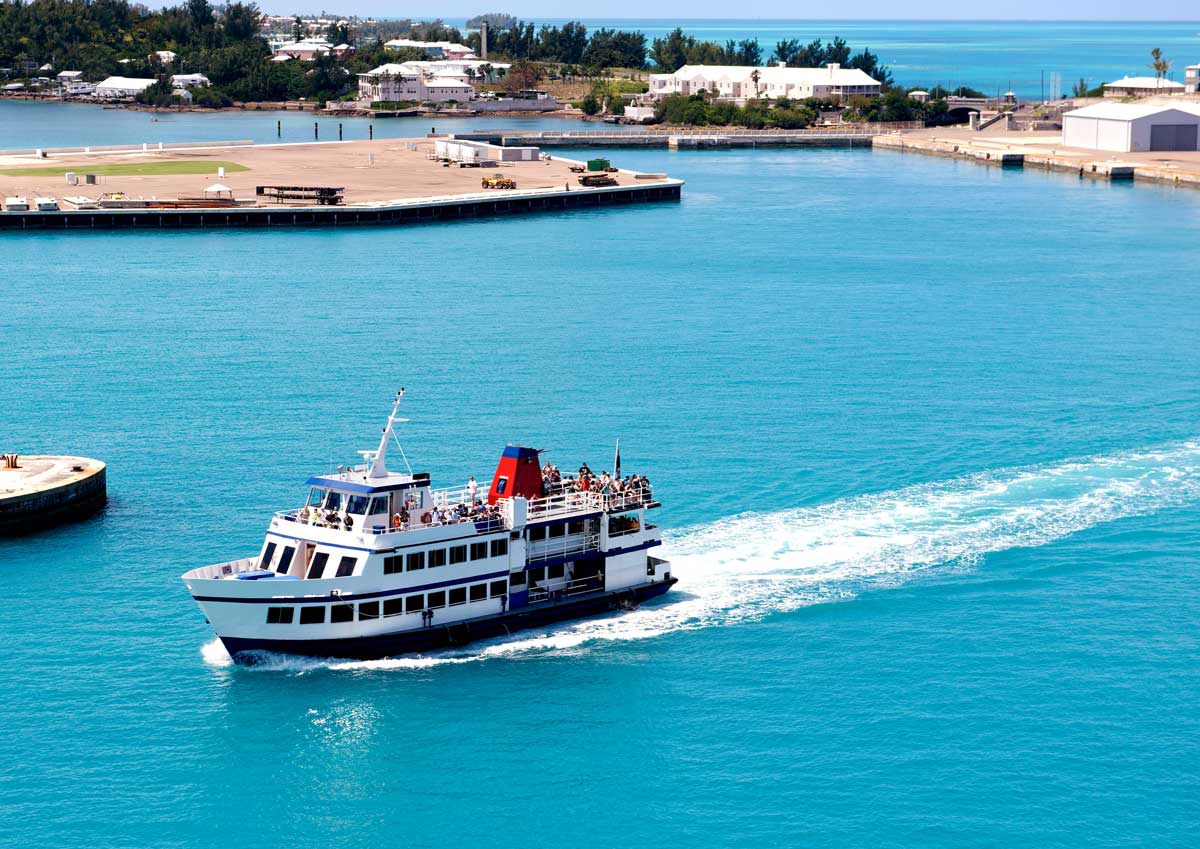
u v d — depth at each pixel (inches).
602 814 2677.2
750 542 3806.6
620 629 3302.2
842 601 3469.5
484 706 2989.7
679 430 4894.2
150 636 3294.8
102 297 7470.5
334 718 2942.9
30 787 2726.4
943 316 7111.2
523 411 5147.6
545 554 3316.9
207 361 5940.0
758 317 7062.0
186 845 2591.0
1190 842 2588.6
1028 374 5802.2
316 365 5871.1
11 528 3900.1
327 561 3102.9
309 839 2610.7
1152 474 4392.2
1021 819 2655.0
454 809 2699.3
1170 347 6363.2
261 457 4596.5
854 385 5580.7
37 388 5472.4
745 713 2987.2
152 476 4409.5
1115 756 2844.5
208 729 2906.0
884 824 2642.7
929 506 4092.0
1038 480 4325.8
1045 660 3213.6
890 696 3058.6
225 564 3157.0
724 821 2657.5
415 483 3164.4
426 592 3137.3
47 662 3171.8
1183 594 3528.5
